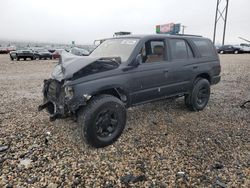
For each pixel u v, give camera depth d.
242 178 2.79
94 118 3.34
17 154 3.33
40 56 29.42
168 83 4.58
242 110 5.48
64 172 2.91
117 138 3.73
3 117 4.87
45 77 11.52
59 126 4.36
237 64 16.92
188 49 5.11
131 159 3.23
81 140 3.79
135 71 3.96
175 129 4.27
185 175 2.86
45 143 3.68
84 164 3.10
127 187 2.64
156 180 2.77
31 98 6.64
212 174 2.87
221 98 6.70
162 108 5.57
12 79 10.75
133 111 5.34
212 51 5.73
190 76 5.02
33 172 2.91
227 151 3.44
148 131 4.18
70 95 3.28
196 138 3.88
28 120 4.68
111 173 2.90
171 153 3.39
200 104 5.39
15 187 2.61
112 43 4.61
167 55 4.59
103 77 3.54
